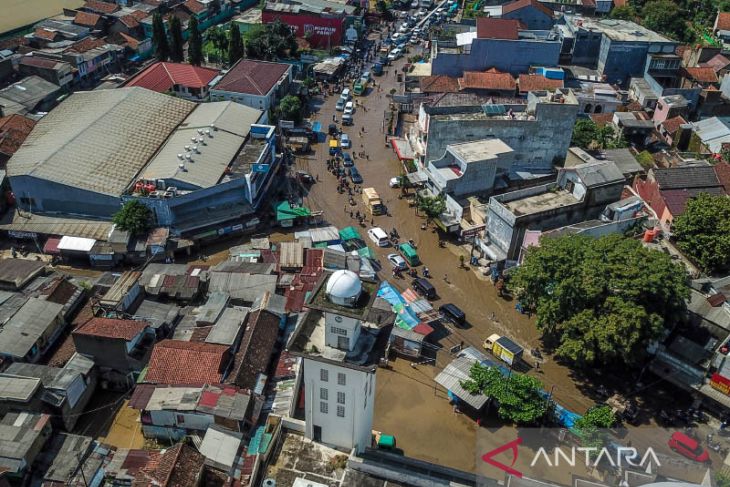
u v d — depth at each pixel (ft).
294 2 584.40
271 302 261.85
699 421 229.86
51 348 243.81
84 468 199.31
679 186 317.22
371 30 621.72
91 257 299.99
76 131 346.74
